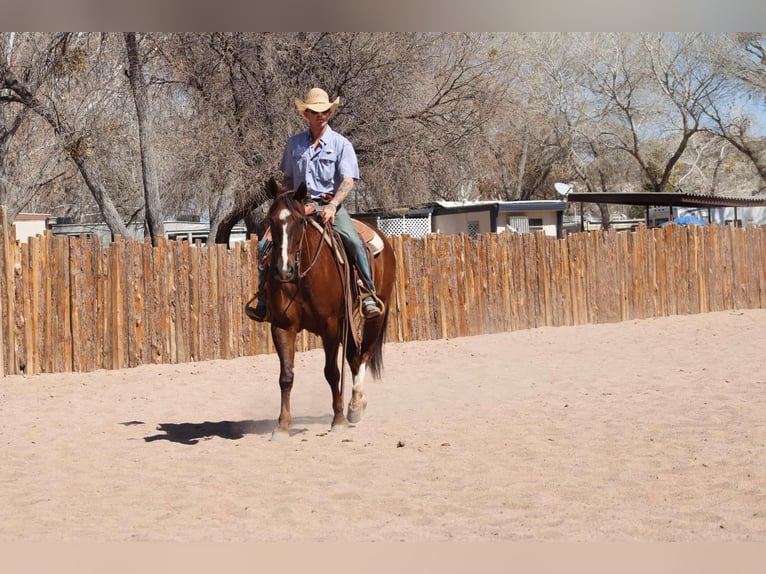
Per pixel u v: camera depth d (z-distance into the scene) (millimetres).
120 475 7488
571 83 53906
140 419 10352
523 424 9094
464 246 18250
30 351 14234
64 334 14398
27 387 12961
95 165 27359
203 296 15500
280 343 8734
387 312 10141
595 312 20031
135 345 14906
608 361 14156
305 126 26078
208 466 7691
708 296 22031
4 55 25703
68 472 7688
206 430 9531
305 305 8695
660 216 46750
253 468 7543
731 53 47344
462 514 5965
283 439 8672
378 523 5816
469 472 7125
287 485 6914
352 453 7988
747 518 5676
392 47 26391
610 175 62469
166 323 15195
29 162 34625
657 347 15750
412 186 28062
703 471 6922
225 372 14148
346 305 8883
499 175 47281
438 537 5441
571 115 54188
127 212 46375
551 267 19406
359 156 27547
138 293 14969
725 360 13664
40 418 10547
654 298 20984
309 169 9047
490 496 6402
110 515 6211
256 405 11164
